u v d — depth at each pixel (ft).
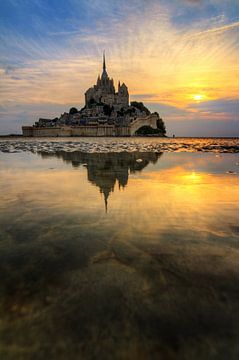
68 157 79.25
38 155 88.22
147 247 15.06
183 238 16.31
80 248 14.96
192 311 9.57
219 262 13.21
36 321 9.12
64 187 32.42
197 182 36.11
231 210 22.34
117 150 120.57
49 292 10.79
